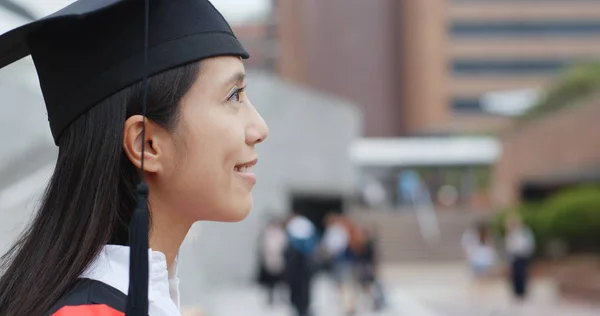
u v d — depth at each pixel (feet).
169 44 3.35
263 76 51.72
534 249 58.29
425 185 114.42
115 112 3.31
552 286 50.70
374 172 104.58
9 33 3.28
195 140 3.38
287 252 31.40
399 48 169.89
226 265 44.24
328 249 38.19
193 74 3.38
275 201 50.29
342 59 158.40
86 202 3.28
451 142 101.81
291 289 31.22
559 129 63.10
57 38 3.40
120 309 3.12
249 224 46.44
